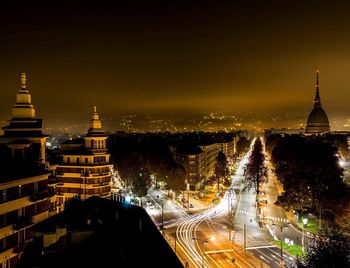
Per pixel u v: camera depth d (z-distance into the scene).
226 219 118.75
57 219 46.91
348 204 92.50
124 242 38.00
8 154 65.94
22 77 71.19
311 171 119.25
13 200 55.28
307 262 56.06
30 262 35.34
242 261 81.19
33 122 70.00
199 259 82.75
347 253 54.12
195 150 182.38
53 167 102.62
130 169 158.75
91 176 106.00
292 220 113.69
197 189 172.12
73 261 33.38
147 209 133.50
